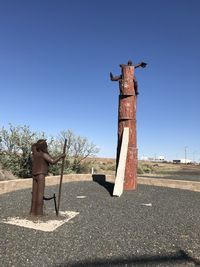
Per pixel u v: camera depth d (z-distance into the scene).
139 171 39.34
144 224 10.84
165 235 9.66
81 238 9.03
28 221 10.52
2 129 22.20
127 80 19.08
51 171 23.08
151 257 7.82
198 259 7.85
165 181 20.83
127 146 18.70
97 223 10.70
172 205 14.63
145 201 15.38
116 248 8.34
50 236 9.11
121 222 10.97
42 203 11.18
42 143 11.10
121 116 19.11
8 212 11.79
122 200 15.39
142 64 19.39
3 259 7.40
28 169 21.91
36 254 7.76
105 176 22.28
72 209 12.91
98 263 7.35
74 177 21.86
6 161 21.42
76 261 7.43
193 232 10.15
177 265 7.41
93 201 14.85
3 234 9.09
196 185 19.77
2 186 16.34
